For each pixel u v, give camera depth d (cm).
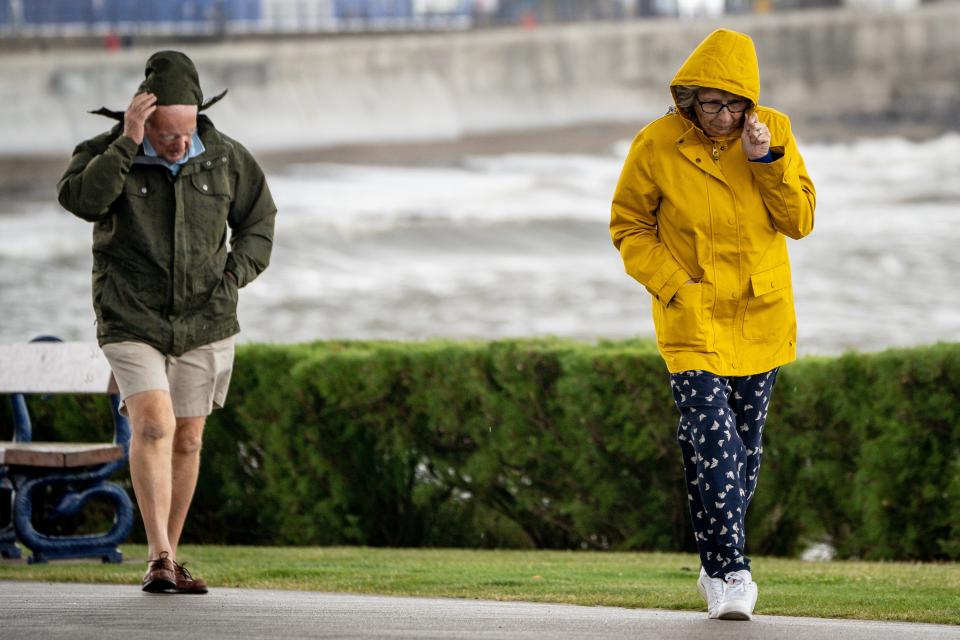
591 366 2536
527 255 11806
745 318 1390
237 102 19688
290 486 2717
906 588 1770
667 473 2552
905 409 2406
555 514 2619
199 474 2761
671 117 1409
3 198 14588
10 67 17638
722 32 1354
